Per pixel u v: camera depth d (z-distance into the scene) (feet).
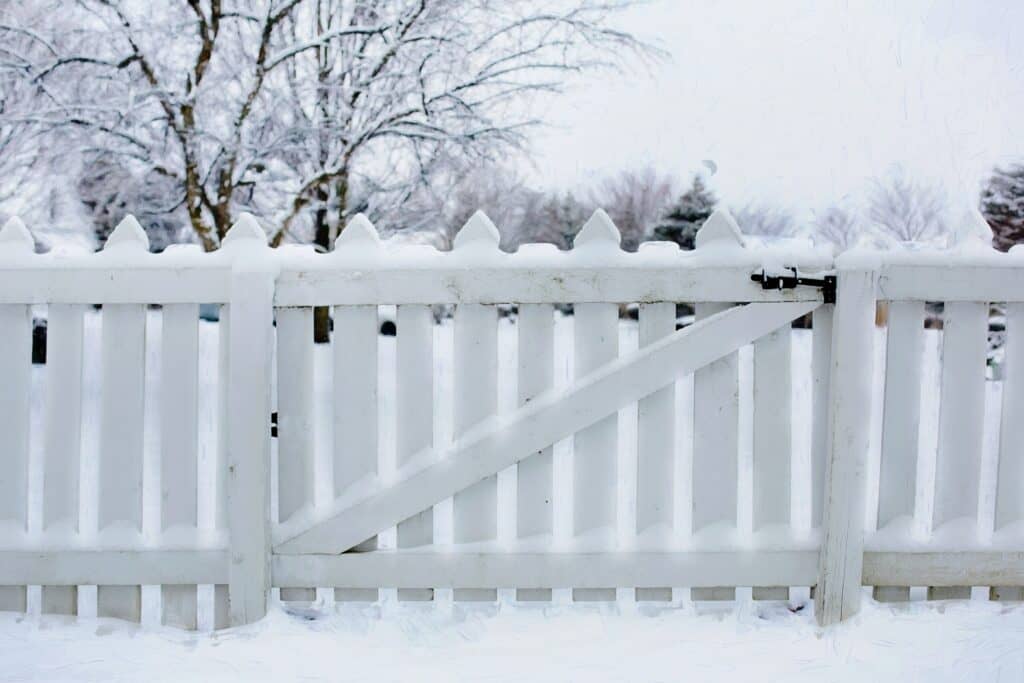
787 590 8.88
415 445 8.76
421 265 8.52
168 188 36.14
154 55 34.55
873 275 8.30
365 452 8.74
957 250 8.63
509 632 8.27
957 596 8.96
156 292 8.54
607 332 8.65
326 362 22.02
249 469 8.45
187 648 7.97
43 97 33.99
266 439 8.46
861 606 8.64
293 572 8.66
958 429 8.80
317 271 8.52
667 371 8.54
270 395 8.52
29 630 8.45
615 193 66.08
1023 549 8.73
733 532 8.75
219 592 8.77
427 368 8.70
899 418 8.77
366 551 8.74
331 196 37.52
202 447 14.29
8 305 8.69
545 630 8.30
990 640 7.88
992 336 21.20
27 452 8.80
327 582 8.68
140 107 33.88
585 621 8.46
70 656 7.77
